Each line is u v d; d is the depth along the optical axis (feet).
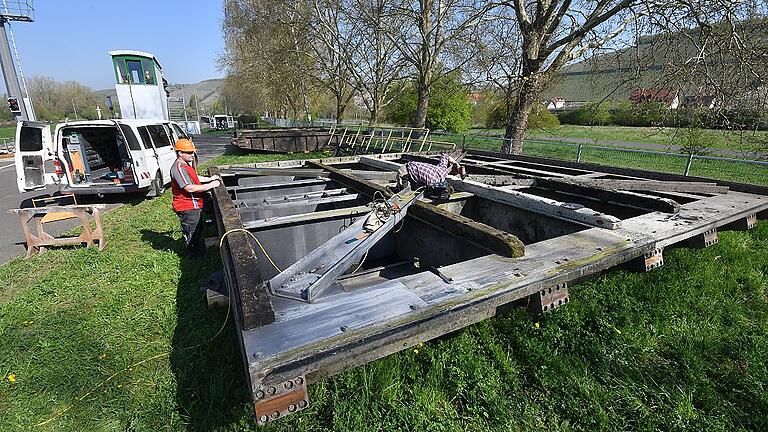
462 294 5.73
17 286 13.74
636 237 8.02
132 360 9.18
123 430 7.39
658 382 7.95
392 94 76.13
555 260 6.97
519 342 9.18
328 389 7.88
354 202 15.49
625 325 9.75
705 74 24.43
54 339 10.05
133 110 54.24
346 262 7.35
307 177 20.02
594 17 30.58
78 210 16.60
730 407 7.32
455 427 7.11
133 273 14.06
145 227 20.03
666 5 26.22
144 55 53.83
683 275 12.00
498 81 37.35
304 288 6.04
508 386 8.09
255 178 19.72
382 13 49.37
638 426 6.96
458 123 75.51
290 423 7.24
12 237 20.03
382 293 5.80
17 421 7.60
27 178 23.71
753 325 9.83
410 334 5.17
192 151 14.40
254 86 115.34
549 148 40.93
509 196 12.37
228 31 108.88
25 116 53.26
